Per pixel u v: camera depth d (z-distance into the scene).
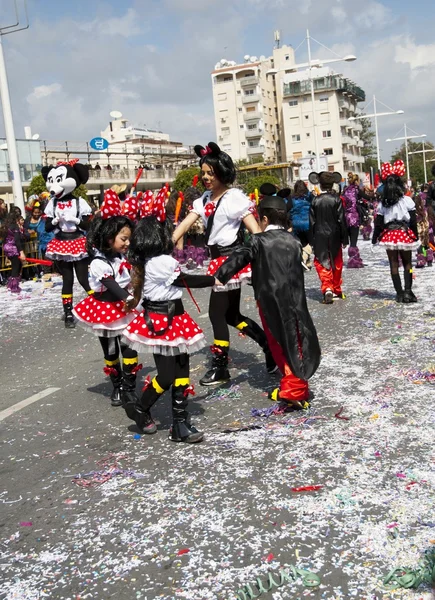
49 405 5.80
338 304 9.45
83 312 5.46
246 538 3.19
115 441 4.70
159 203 4.51
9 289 13.94
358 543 3.06
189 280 4.50
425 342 6.73
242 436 4.53
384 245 8.92
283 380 4.98
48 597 2.87
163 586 2.87
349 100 96.69
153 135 124.19
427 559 2.87
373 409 4.86
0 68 20.12
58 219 9.33
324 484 3.68
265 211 5.19
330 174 9.65
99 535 3.36
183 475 3.97
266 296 4.87
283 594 2.75
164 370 4.50
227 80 93.56
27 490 3.99
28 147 42.19
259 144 93.19
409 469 3.79
